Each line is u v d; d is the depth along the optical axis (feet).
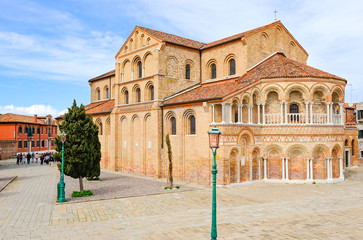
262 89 94.94
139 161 116.47
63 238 42.86
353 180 98.58
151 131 108.88
